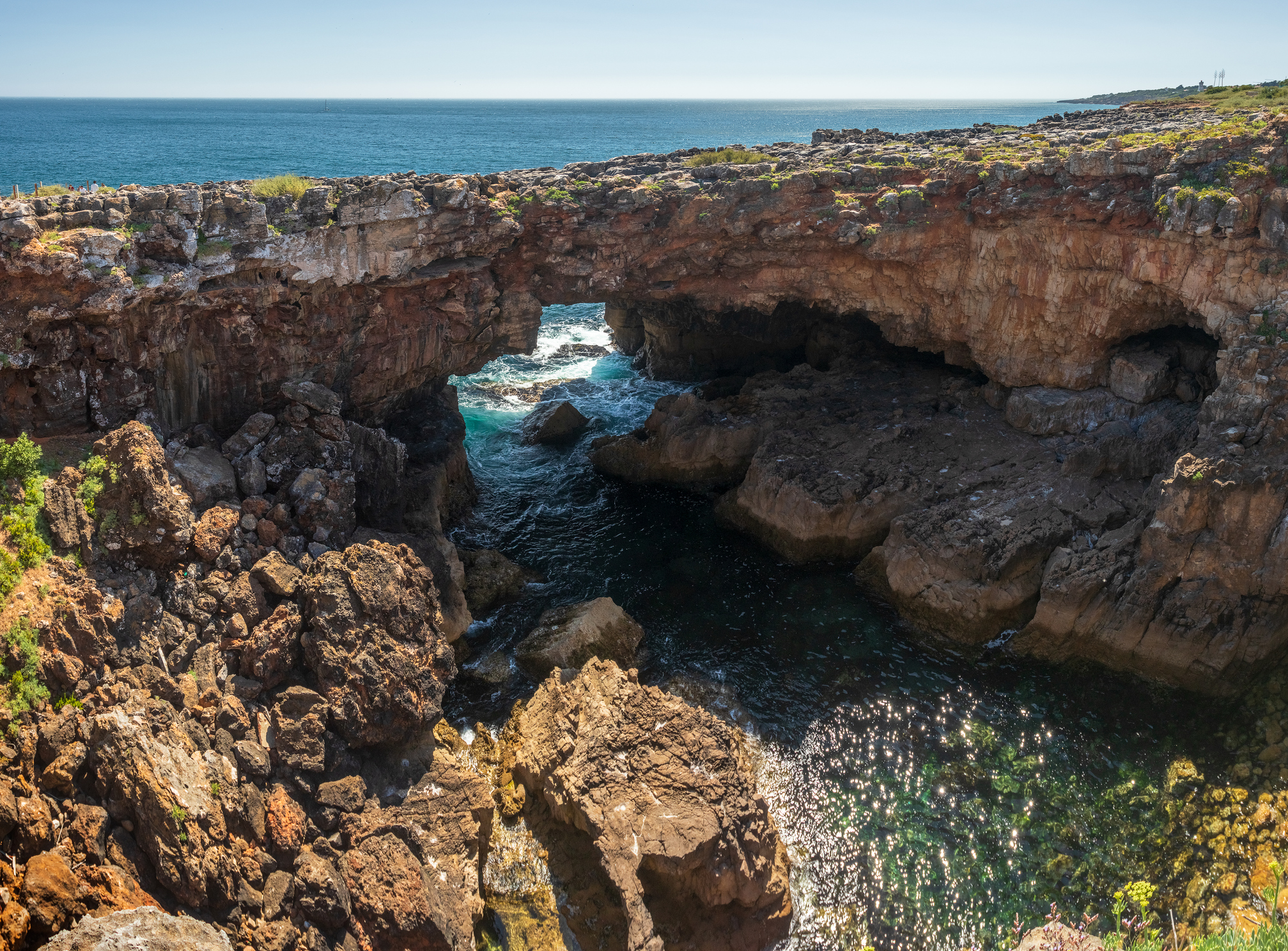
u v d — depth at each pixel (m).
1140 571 28.88
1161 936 20.36
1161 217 30.53
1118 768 25.94
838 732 27.45
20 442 21.55
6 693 18.02
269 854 19.55
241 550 24.66
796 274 37.41
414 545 29.69
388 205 29.03
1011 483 34.56
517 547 36.56
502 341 36.91
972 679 29.59
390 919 19.19
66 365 23.66
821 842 23.92
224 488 26.02
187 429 27.89
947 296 37.25
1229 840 23.17
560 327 67.38
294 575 24.41
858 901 22.45
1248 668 27.84
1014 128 48.47
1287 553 26.69
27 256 21.33
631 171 37.78
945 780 25.77
